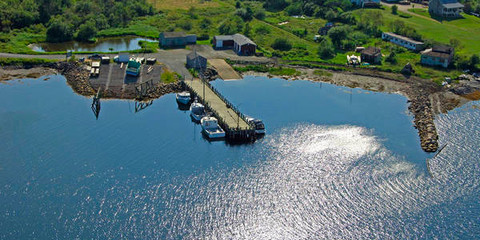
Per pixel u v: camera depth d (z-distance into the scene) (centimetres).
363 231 8350
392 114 12888
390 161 10456
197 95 13400
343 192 9362
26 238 7900
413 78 15625
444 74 15938
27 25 19250
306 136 11469
